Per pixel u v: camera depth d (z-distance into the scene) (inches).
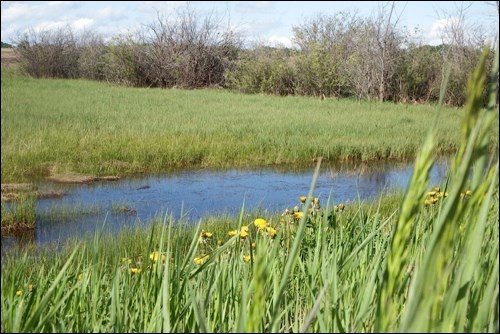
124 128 743.1
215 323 72.5
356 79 1322.6
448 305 43.3
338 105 1160.8
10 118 766.5
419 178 39.1
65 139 637.9
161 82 1707.7
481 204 43.5
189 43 1697.8
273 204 447.2
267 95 1446.9
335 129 781.3
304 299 88.4
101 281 91.1
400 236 40.6
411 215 39.9
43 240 325.4
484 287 60.6
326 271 76.3
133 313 75.2
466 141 36.9
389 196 360.2
